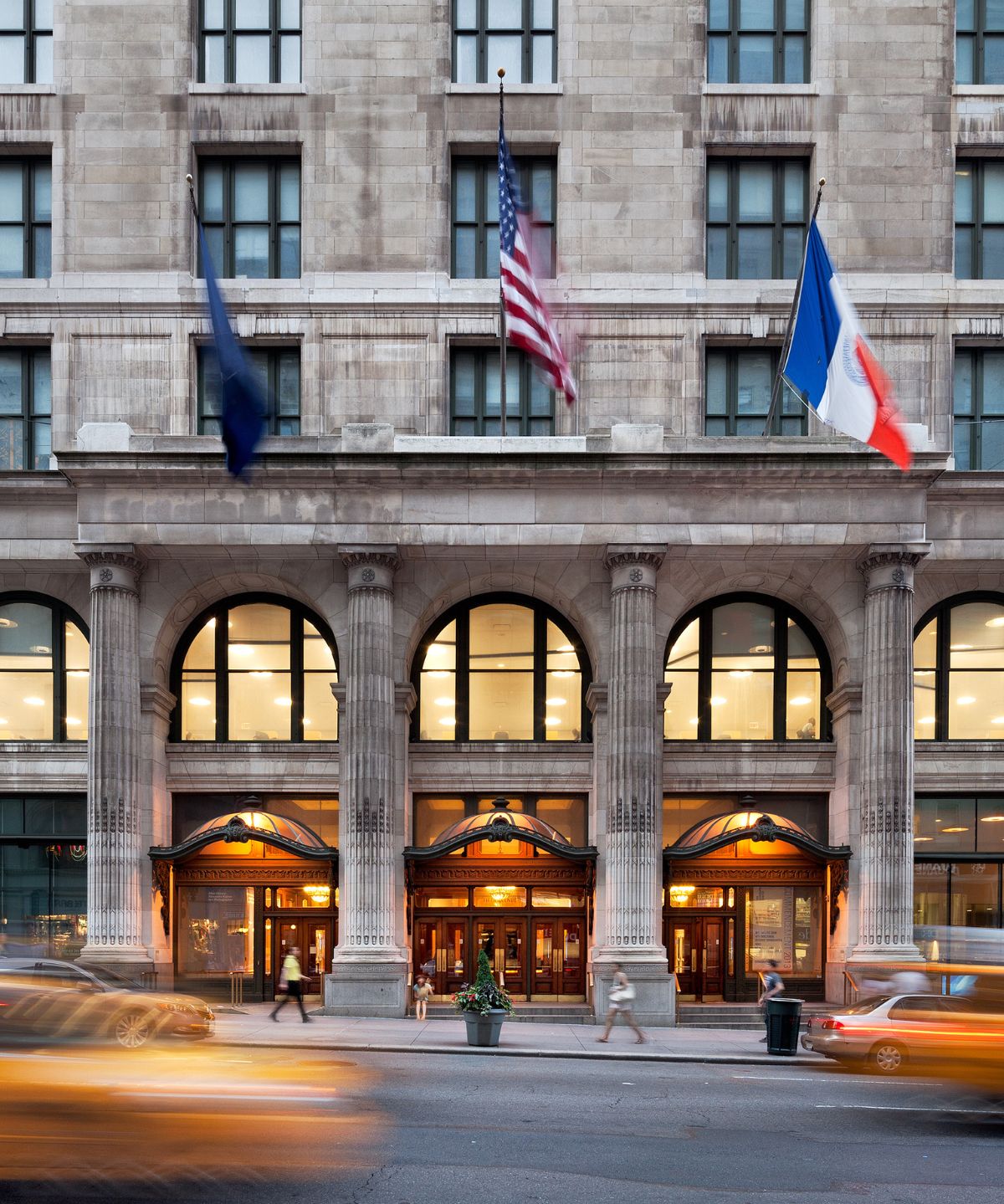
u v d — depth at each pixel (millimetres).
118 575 28844
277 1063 12328
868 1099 17578
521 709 31859
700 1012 28562
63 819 30859
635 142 31250
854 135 31312
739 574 30375
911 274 31062
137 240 30922
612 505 28953
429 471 28625
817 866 30906
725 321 30984
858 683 29938
